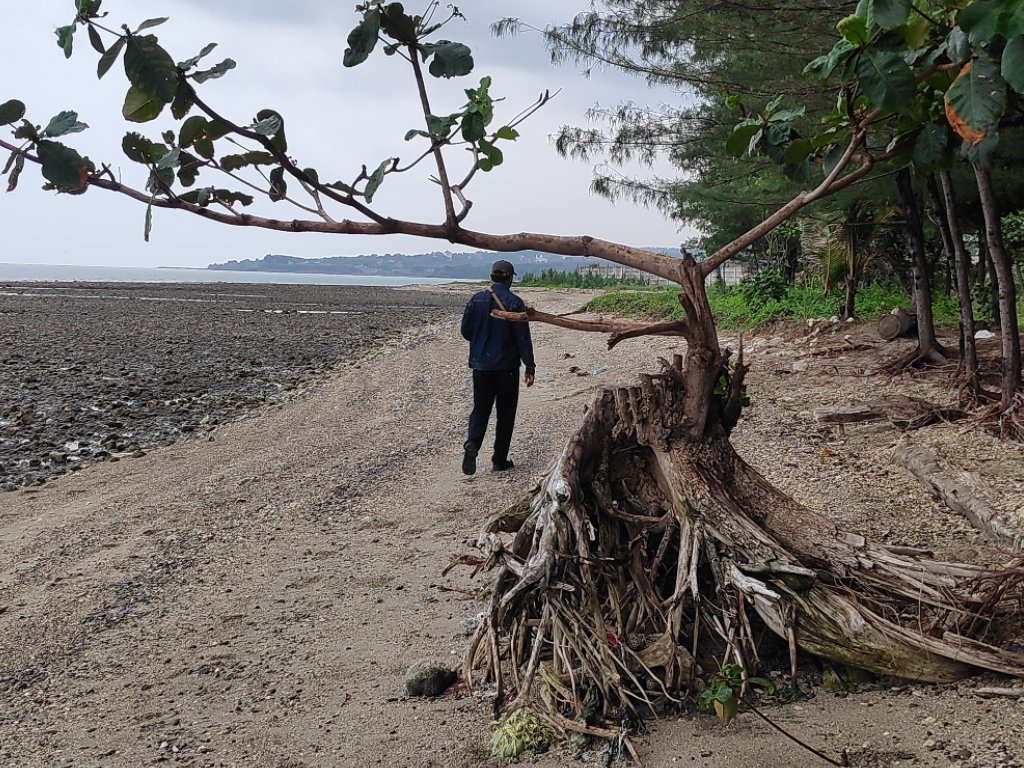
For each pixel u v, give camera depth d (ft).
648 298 88.12
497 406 26.89
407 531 21.61
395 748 11.22
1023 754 9.14
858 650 11.14
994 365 34.68
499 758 10.63
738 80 33.01
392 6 8.30
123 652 15.37
